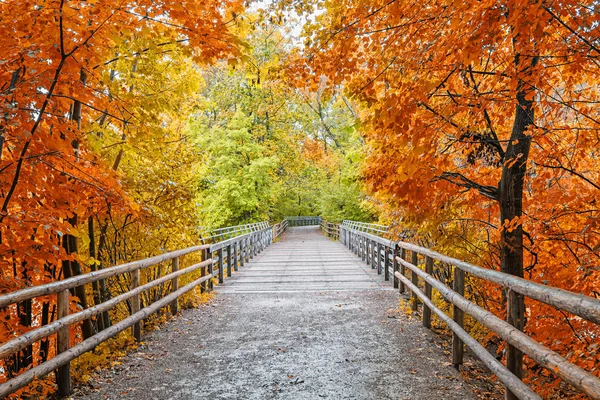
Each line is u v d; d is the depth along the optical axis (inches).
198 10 154.7
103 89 198.2
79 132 172.6
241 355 200.4
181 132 334.3
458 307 181.0
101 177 180.5
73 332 206.8
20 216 155.6
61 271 219.9
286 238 1360.7
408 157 166.2
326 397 152.6
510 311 129.7
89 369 180.4
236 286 404.2
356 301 321.4
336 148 1266.0
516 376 126.2
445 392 155.8
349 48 181.9
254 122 1147.9
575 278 194.5
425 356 195.3
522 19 127.0
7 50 139.3
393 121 157.9
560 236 206.2
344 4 176.2
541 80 171.5
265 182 1169.4
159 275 322.7
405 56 174.6
